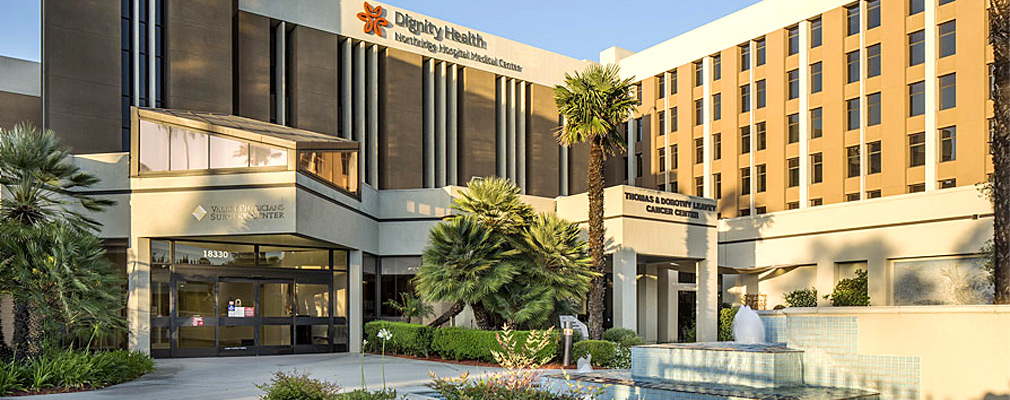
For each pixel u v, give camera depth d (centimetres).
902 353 1227
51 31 3266
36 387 1525
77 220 2009
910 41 3878
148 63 3544
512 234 2516
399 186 4250
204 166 2400
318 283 2775
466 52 4678
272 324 2634
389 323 2645
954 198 3250
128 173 2433
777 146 4425
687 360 1398
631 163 5459
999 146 1335
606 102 2586
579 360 1828
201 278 2503
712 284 3406
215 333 2512
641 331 3822
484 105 4716
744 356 1316
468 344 2280
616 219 3138
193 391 1580
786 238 4034
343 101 4191
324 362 2297
